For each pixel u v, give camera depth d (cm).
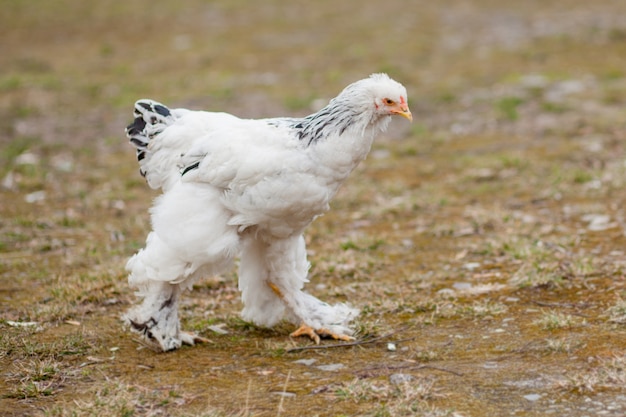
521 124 1791
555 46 2602
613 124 1706
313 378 716
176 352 795
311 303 841
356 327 834
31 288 1003
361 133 763
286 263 830
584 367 708
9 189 1461
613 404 639
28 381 722
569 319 814
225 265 798
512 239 1096
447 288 953
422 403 651
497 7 3412
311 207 777
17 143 1739
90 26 3231
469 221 1207
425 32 2964
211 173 764
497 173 1451
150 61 2606
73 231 1239
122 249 1140
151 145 825
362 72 2359
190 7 3588
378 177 1491
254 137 763
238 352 793
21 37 3039
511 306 878
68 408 658
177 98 2089
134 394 686
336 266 1044
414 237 1165
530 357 740
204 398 679
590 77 2155
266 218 775
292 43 2833
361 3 3634
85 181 1505
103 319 891
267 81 2284
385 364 742
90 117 1986
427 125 1847
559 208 1245
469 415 632
